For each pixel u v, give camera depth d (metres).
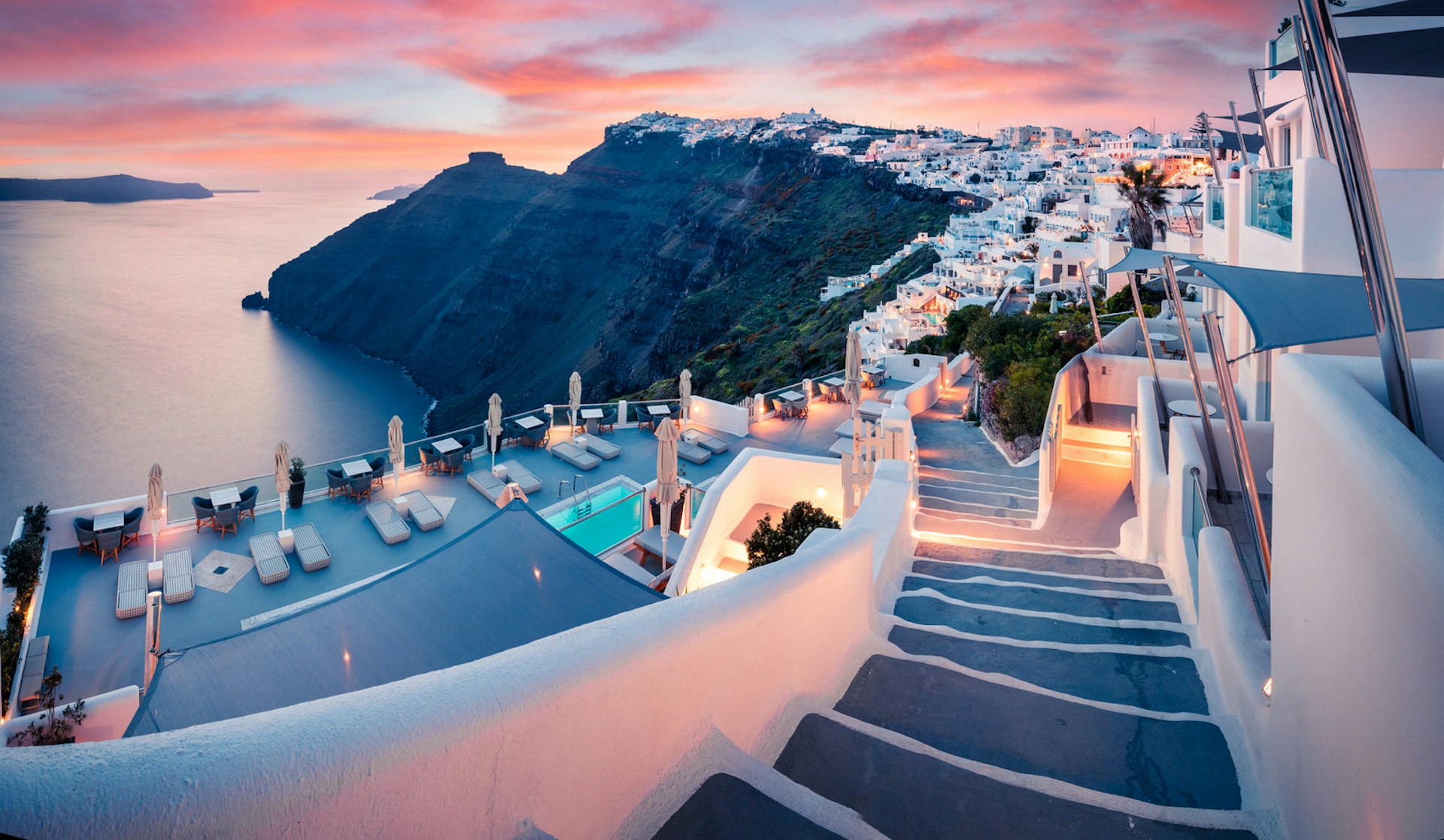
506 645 10.12
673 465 15.41
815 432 27.66
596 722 2.05
